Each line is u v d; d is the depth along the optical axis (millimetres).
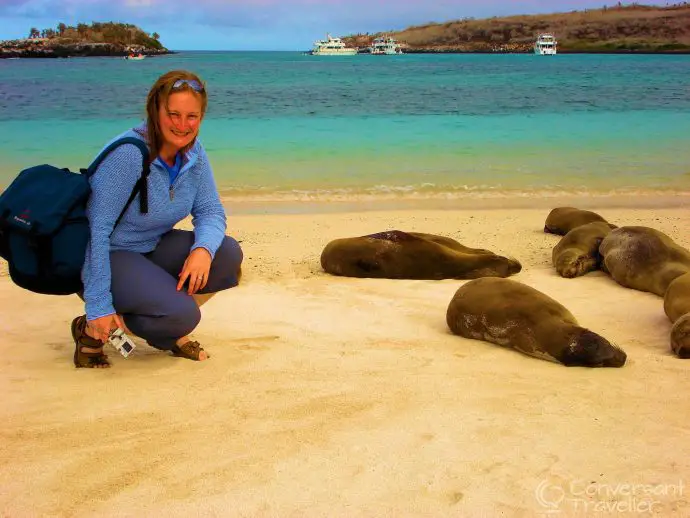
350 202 10836
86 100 26438
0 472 2801
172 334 3967
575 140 16641
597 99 27438
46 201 3572
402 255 6973
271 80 43000
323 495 2650
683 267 6379
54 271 3611
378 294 6285
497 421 3334
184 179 3900
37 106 23734
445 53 181375
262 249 8117
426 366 4254
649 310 5855
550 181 12383
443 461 2916
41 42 137375
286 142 16078
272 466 2861
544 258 7895
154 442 3074
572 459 2941
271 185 11859
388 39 178750
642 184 12164
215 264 4203
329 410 3445
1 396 3607
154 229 3971
